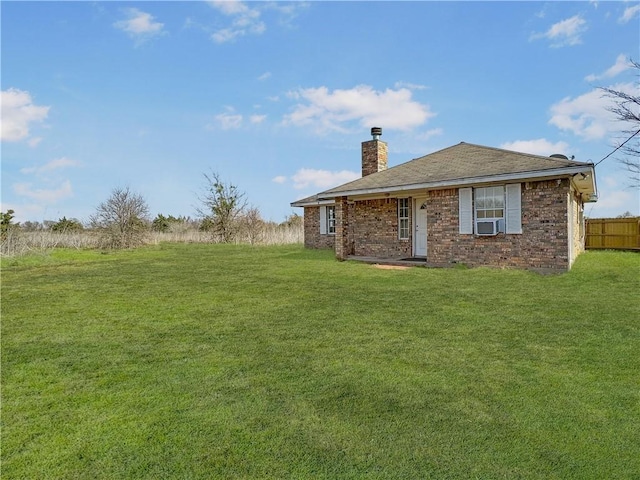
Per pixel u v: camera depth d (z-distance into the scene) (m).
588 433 2.71
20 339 5.10
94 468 2.40
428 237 12.49
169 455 2.52
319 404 3.18
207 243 27.42
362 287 8.55
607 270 10.05
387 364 4.03
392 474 2.30
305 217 21.48
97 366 4.11
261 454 2.51
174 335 5.20
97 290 8.70
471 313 6.09
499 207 10.98
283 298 7.48
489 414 2.98
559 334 4.94
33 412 3.13
